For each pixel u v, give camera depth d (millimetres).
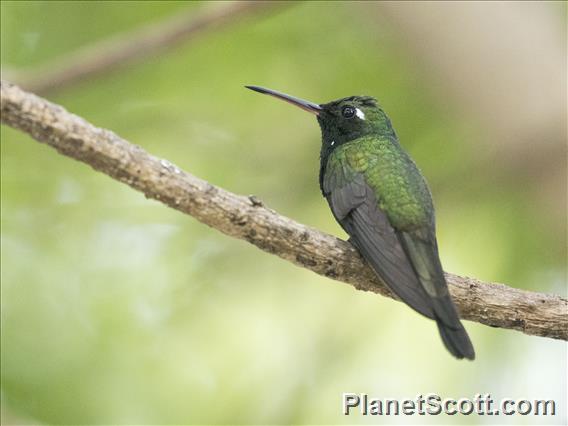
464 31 11641
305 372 13031
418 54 12125
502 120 11352
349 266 8477
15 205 13898
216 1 12234
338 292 13477
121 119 13984
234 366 13258
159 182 7684
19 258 13508
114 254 13859
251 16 12289
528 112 11172
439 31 11797
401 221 8727
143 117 14062
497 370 12375
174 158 14141
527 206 12703
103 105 13852
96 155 7504
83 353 12766
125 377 12750
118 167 7570
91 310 13258
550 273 12836
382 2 12430
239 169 14102
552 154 11336
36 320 13016
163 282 13719
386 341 13195
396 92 13617
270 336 13484
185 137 14188
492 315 8414
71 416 12227
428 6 11875
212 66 13898
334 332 13219
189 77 13906
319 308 13539
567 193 11406
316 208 13773
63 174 14141
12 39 13453
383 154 9391
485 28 11539
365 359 13125
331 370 13008
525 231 12852
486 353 12430
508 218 12945
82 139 7430
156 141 14172
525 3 11734
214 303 13672
